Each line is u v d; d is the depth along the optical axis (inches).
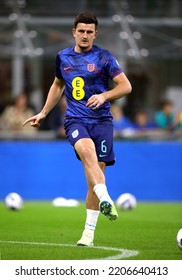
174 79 2541.8
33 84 2495.1
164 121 2160.4
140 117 2166.6
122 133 2070.6
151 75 2534.5
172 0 2204.7
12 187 2023.9
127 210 1744.6
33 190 2025.1
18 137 2041.1
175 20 2187.5
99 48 1042.1
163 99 2359.7
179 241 978.1
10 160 2023.9
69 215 1590.8
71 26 2185.0
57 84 1081.4
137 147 2041.1
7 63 2474.2
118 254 968.9
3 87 2474.2
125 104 2464.3
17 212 1659.7
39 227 1328.7
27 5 2181.3
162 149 2049.7
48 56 2206.0
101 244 1075.3
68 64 1039.6
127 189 2037.4
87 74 1031.0
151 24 2185.0
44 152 2026.3
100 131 1034.7
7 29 2185.0
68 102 1045.8
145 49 2206.0
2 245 1047.6
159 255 971.9
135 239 1149.7
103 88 1040.2
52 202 1971.0
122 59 2265.0
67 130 1039.0
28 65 2488.9
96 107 984.9
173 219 1524.4
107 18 2178.9
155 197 2050.9
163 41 2206.0
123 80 1018.7
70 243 1075.3
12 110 2148.1
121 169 2033.7
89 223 1040.2
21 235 1189.1
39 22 2175.2
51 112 2187.5
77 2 2193.7
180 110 2541.8
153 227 1352.1
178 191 2058.3
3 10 2169.0
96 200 1034.1
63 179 2025.1
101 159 1039.6
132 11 2191.2
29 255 951.0
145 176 2044.8
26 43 2199.8
